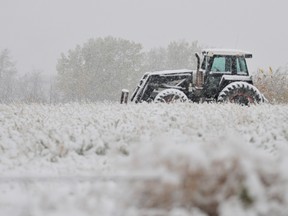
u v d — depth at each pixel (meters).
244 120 13.98
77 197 5.80
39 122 14.09
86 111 17.03
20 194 6.76
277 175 5.28
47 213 5.09
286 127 12.51
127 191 5.31
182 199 5.13
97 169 8.84
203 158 5.14
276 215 4.98
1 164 9.62
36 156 10.30
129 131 12.04
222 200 5.09
